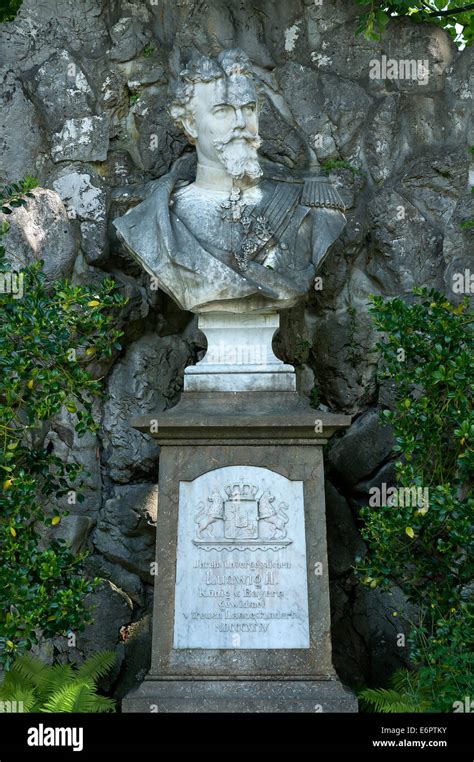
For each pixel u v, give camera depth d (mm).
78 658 6035
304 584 5004
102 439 6418
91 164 6527
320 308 6570
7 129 6398
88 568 6215
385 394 6391
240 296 5305
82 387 5445
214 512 5086
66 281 5445
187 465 5148
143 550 6305
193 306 5395
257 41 6805
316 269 5594
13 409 5559
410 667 5973
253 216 5520
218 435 5137
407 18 6758
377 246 6500
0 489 5148
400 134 6645
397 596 6098
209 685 4820
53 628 5117
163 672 4891
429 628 5906
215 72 5582
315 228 5672
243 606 4980
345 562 6270
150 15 6820
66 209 6406
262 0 6828
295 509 5086
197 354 6660
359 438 6344
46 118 6496
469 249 6332
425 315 5445
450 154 6473
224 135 5566
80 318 5410
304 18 6832
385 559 5367
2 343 5098
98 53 6688
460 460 5070
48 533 6082
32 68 6543
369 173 6629
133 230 5516
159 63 6730
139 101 6688
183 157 6465
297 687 4805
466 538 5016
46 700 5289
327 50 6773
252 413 5191
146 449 6367
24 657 5551
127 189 6480
